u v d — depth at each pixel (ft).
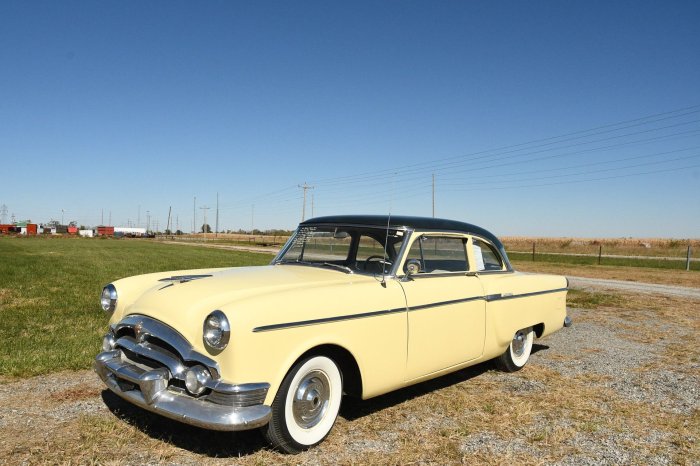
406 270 13.93
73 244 175.32
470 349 15.65
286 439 10.92
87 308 28.84
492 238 18.01
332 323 11.55
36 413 13.10
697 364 20.24
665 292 45.37
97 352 18.57
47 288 38.75
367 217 15.40
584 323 29.09
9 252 100.58
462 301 15.19
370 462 10.95
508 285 17.31
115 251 121.19
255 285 12.32
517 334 18.44
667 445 12.44
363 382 12.41
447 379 17.47
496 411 14.33
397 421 13.38
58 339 20.57
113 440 11.53
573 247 157.38
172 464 10.53
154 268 63.26
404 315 13.32
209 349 10.34
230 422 9.80
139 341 11.53
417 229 14.61
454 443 12.10
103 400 14.11
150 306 11.88
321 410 11.76
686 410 14.97
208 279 13.12
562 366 19.60
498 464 11.14
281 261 16.43
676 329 27.58
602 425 13.61
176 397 10.52
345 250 15.17
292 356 10.74
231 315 10.14
